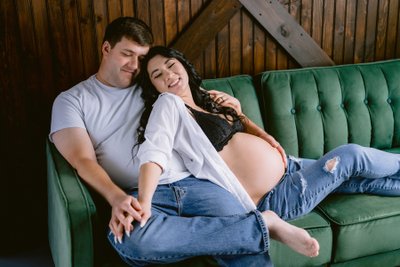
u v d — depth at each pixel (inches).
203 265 58.5
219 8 87.5
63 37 81.2
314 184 68.1
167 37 87.2
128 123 68.9
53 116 67.9
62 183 58.9
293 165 76.0
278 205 67.5
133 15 84.0
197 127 66.9
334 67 88.3
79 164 62.4
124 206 55.7
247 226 56.8
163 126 63.9
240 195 65.7
